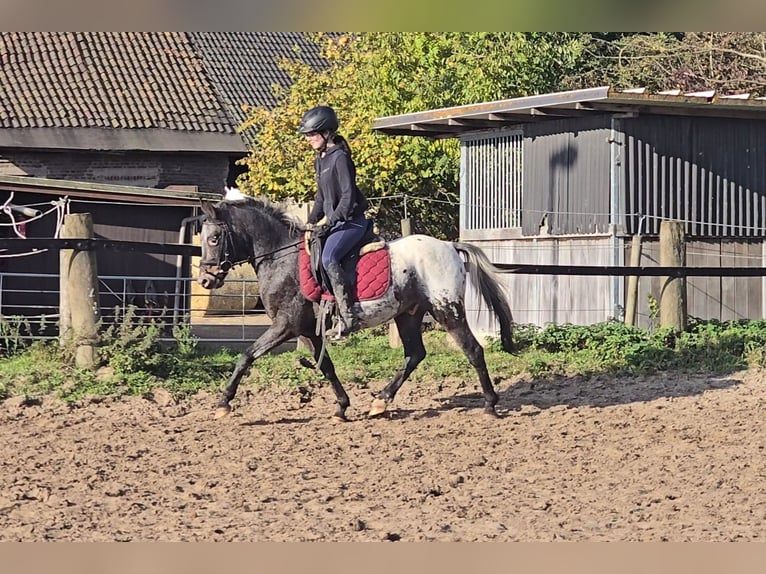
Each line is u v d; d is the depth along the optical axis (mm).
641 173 14633
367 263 9859
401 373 10406
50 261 15492
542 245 15742
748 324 14969
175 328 13086
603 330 13789
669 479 8219
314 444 9320
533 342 13938
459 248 10609
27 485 7871
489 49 21438
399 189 21938
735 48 25516
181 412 10586
